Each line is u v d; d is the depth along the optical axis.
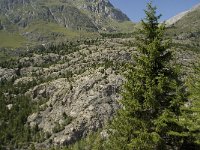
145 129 28.11
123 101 29.84
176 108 28.62
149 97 27.95
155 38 29.61
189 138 28.22
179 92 28.88
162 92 28.30
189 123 27.69
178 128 28.09
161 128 27.72
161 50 29.94
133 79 30.02
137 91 29.09
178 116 28.44
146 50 30.47
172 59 30.33
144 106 28.73
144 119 29.00
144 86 29.64
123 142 29.80
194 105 28.72
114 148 30.77
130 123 29.25
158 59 29.88
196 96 28.97
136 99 29.33
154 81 29.30
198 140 27.11
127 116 29.23
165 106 29.06
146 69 29.67
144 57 29.64
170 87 28.91
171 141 28.73
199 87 29.41
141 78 29.98
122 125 29.88
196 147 28.08
